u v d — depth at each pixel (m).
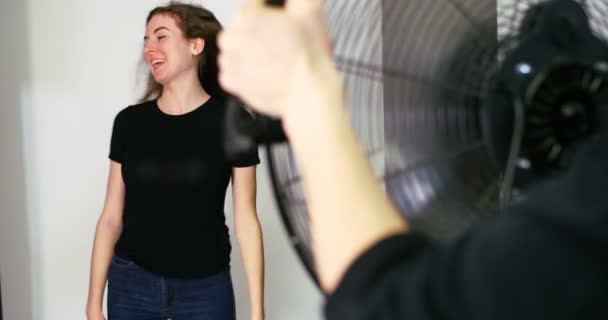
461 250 0.37
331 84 0.43
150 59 2.05
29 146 2.76
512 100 0.55
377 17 0.58
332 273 0.41
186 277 1.98
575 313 0.34
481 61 0.59
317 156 0.42
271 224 2.96
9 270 2.77
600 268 0.33
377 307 0.38
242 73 0.44
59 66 2.76
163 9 2.09
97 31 2.78
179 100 2.04
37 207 2.78
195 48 2.05
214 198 2.01
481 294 0.35
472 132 0.58
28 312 2.79
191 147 1.98
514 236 0.35
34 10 2.74
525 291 0.34
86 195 2.81
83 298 2.84
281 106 0.44
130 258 2.02
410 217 0.58
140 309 2.02
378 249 0.40
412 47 0.58
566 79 0.52
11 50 2.72
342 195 0.41
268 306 2.99
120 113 2.09
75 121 2.79
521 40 0.57
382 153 0.58
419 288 0.37
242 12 0.44
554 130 0.53
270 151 0.55
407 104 0.58
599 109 0.52
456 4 0.59
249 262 2.08
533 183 0.53
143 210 2.00
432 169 0.59
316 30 0.45
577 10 0.57
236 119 0.53
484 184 0.59
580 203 0.34
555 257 0.34
